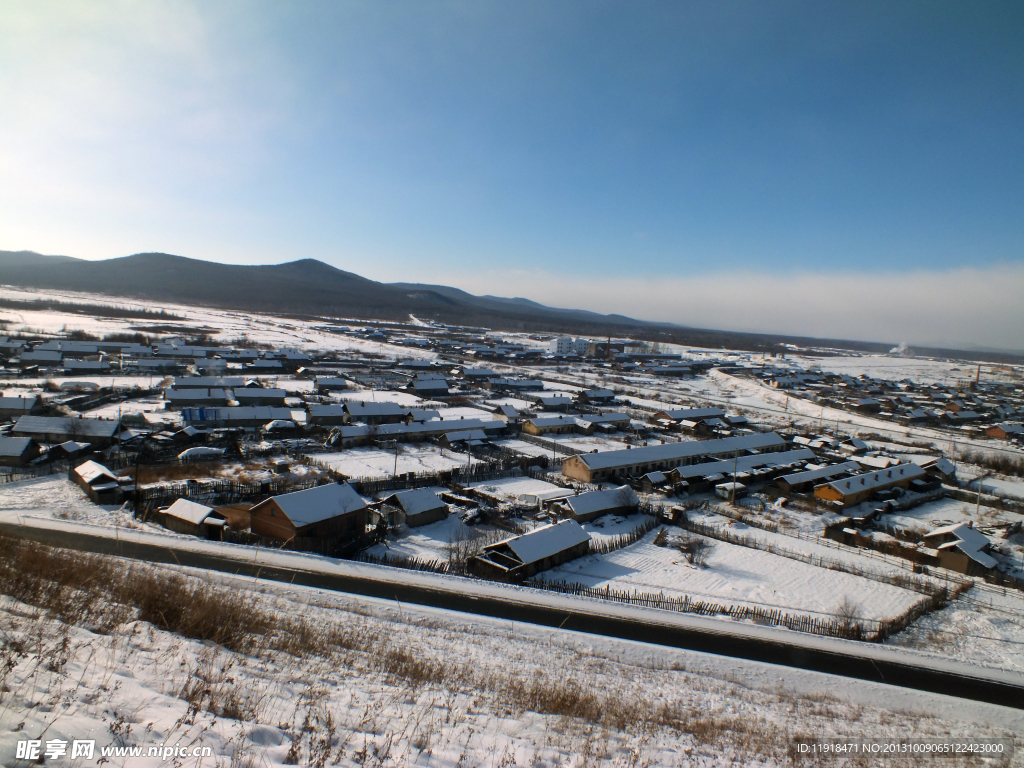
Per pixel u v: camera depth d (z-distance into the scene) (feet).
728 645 97.81
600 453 215.51
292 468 195.31
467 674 65.31
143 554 110.42
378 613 93.40
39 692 29.91
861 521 178.29
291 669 51.83
